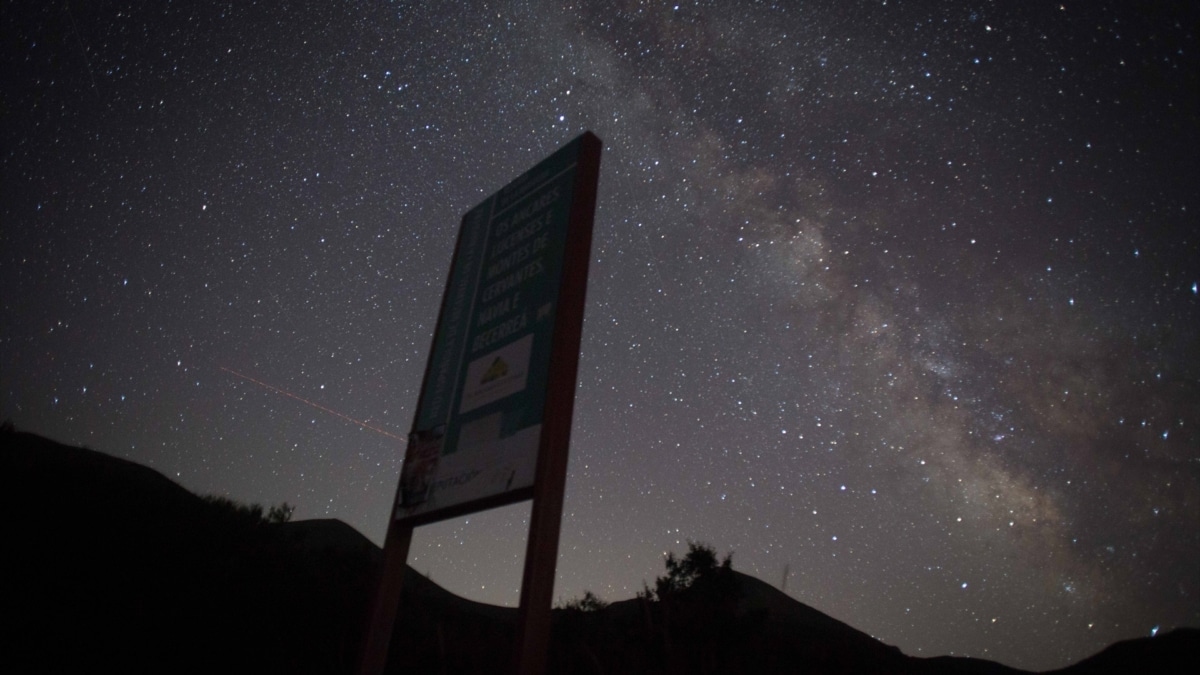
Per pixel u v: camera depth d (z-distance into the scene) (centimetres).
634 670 1342
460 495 754
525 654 583
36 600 1033
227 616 1179
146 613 1093
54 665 890
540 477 671
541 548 633
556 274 809
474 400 812
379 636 779
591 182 866
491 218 970
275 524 1966
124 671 931
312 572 1605
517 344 802
